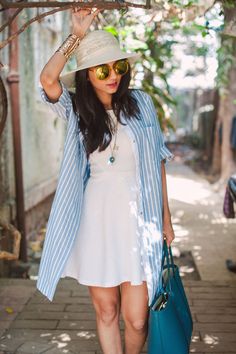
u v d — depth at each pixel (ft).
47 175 28.12
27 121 23.00
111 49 8.61
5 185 18.35
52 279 8.70
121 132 8.77
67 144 8.68
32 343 11.39
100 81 8.57
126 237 8.84
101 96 8.84
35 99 24.79
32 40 23.91
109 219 8.83
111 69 8.55
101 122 8.65
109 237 8.82
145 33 17.92
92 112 8.64
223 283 15.55
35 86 24.80
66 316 12.85
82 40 8.74
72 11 8.70
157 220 8.96
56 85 8.46
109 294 9.25
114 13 17.21
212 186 39.65
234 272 17.34
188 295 14.42
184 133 103.35
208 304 13.69
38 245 22.77
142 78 19.79
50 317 12.78
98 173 8.91
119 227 8.84
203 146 65.92
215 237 22.82
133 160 8.87
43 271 8.86
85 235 8.93
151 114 9.13
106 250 8.86
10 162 19.11
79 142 8.85
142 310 9.16
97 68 8.46
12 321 12.55
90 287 9.34
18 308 13.35
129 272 8.84
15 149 18.61
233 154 37.73
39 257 21.30
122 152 8.80
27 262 19.10
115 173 8.85
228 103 37.11
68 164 8.70
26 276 18.13
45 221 27.81
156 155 9.02
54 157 30.19
